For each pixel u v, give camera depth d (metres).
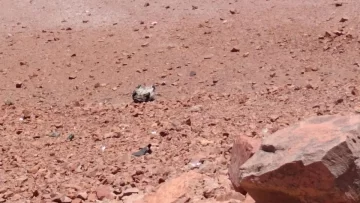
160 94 10.51
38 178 6.75
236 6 14.39
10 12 15.45
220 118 8.66
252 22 13.23
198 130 8.10
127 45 12.77
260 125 8.06
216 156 6.84
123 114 9.48
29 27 14.43
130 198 5.83
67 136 8.52
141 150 7.39
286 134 4.52
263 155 4.46
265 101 9.41
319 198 4.14
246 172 4.41
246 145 5.30
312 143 4.25
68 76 11.65
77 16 14.85
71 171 6.93
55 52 12.77
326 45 11.70
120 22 14.20
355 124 4.38
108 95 10.72
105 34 13.53
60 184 6.45
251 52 11.81
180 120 8.73
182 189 5.62
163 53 12.21
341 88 9.60
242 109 9.08
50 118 9.65
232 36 12.61
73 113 9.84
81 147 7.94
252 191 4.45
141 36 13.16
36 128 9.12
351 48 11.45
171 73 11.33
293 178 4.17
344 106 8.52
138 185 6.21
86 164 7.11
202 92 10.28
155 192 5.77
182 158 6.95
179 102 9.84
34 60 12.46
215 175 6.04
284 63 11.20
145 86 10.51
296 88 9.90
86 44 13.04
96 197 5.96
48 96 10.90
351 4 13.55
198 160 6.72
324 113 8.20
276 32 12.54
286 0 14.38
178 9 14.59
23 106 10.44
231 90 10.32
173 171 6.50
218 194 5.39
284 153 4.32
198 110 9.26
